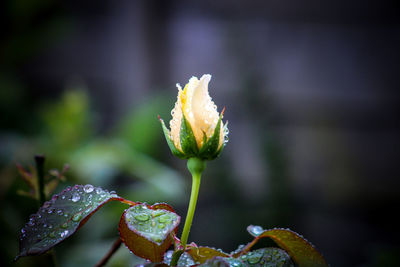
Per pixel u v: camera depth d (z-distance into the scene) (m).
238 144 1.28
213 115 0.32
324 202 1.30
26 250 0.28
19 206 0.70
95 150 0.96
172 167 1.19
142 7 1.29
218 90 1.29
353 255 1.24
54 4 1.26
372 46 1.31
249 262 0.32
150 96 1.29
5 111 1.12
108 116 1.31
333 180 1.31
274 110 1.16
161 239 0.28
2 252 0.55
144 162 0.99
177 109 0.32
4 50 1.23
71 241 0.78
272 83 1.30
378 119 1.31
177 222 0.29
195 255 0.32
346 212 1.29
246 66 1.18
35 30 1.24
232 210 1.05
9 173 0.67
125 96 1.29
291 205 1.07
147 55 1.29
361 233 1.26
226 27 1.30
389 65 1.30
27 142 0.91
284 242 0.32
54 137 0.97
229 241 1.05
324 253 1.25
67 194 0.30
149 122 1.07
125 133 1.09
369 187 1.30
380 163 1.31
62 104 1.01
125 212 0.29
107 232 0.84
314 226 1.27
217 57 1.31
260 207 1.07
